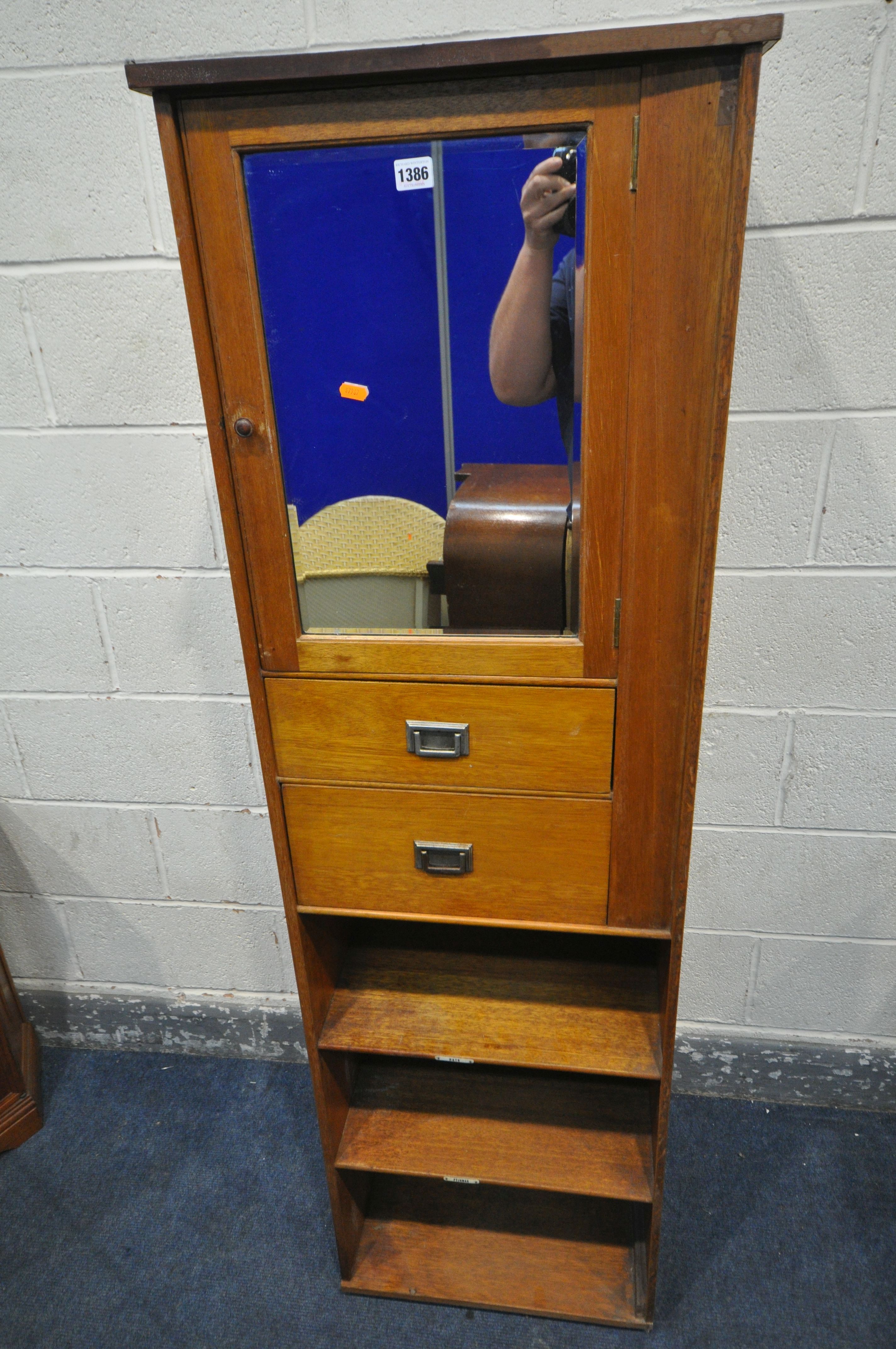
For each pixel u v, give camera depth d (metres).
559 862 1.03
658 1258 1.26
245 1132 1.61
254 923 1.66
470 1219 1.44
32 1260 1.40
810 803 1.40
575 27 1.04
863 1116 1.60
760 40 0.67
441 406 0.85
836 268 1.09
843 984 1.54
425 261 0.80
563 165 0.75
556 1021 1.18
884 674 1.30
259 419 0.86
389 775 1.01
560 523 0.87
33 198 1.16
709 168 0.73
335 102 0.75
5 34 1.08
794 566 1.25
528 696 0.94
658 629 0.89
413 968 1.28
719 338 0.77
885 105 1.01
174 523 1.33
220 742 1.50
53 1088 1.71
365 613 0.95
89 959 1.74
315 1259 1.41
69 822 1.60
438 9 1.04
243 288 0.81
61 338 1.23
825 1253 1.38
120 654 1.44
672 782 0.96
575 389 0.82
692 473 0.83
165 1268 1.39
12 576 1.39
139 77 0.73
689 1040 1.62
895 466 1.18
